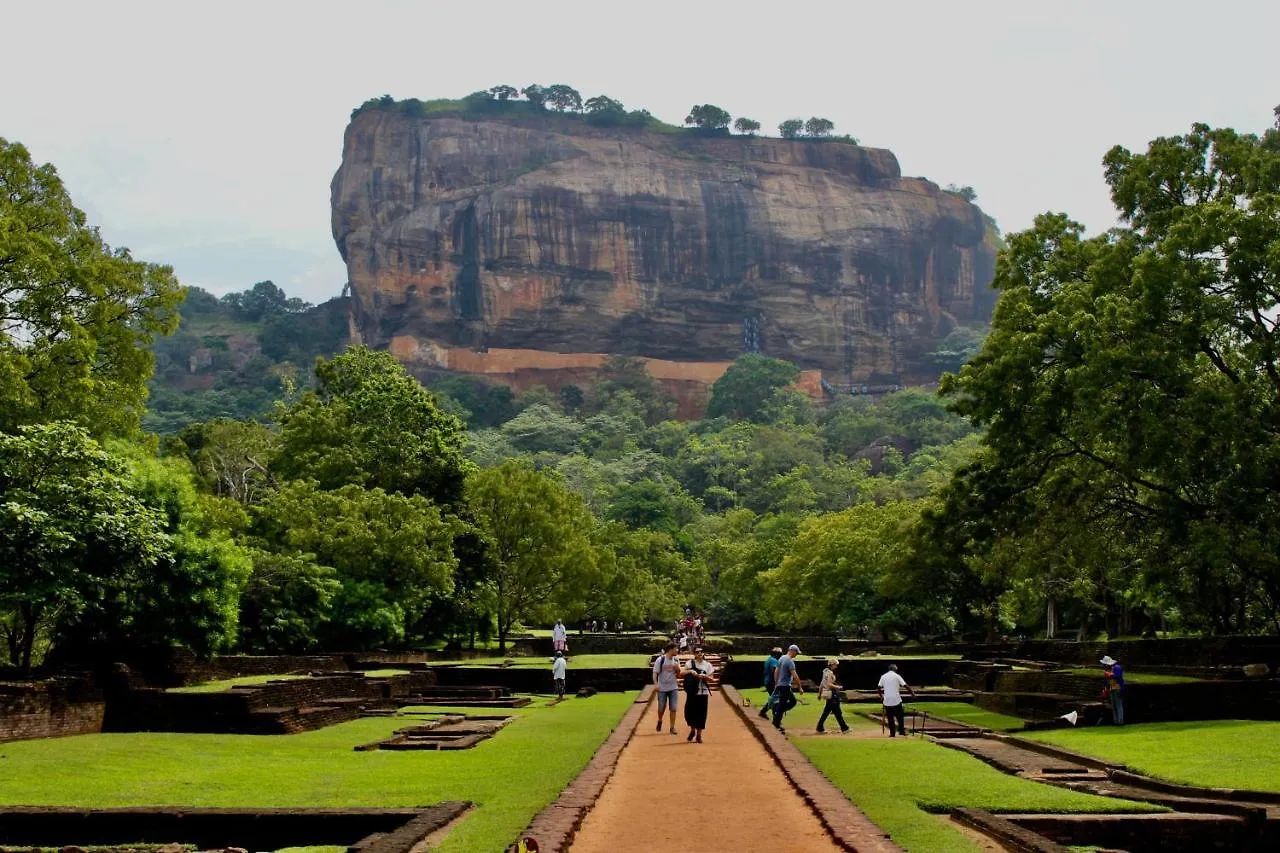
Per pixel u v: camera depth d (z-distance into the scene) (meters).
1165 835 14.87
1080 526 34.25
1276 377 30.03
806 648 66.56
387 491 58.12
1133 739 23.27
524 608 62.84
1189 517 31.23
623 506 123.56
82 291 37.53
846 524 69.88
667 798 15.74
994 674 38.44
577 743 22.81
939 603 62.75
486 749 22.14
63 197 38.84
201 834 14.51
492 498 60.50
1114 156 35.50
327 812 14.48
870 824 13.27
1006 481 35.09
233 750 22.22
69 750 21.14
